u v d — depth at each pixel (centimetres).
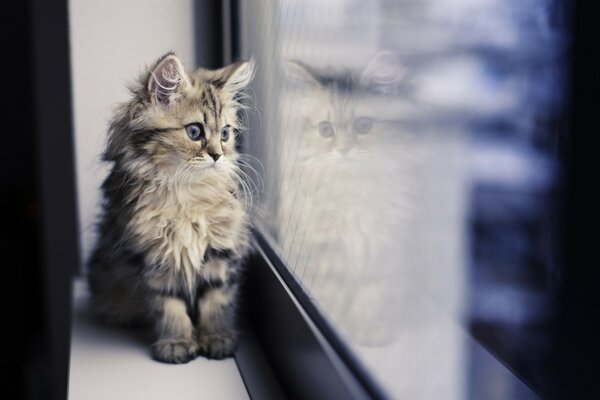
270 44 75
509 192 39
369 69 70
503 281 40
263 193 74
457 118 45
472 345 44
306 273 65
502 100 39
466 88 44
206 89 69
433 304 48
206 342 67
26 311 103
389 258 57
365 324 56
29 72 104
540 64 34
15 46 103
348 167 74
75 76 84
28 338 103
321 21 66
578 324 32
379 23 59
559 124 33
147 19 84
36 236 104
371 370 51
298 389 58
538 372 36
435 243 48
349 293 61
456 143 45
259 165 74
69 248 90
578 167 32
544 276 35
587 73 31
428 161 49
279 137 76
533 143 35
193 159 67
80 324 74
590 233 31
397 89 59
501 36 39
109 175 72
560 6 32
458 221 45
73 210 89
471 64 43
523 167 37
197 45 86
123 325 74
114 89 85
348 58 78
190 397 61
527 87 36
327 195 71
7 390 101
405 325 52
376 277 58
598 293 31
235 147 73
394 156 60
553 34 33
